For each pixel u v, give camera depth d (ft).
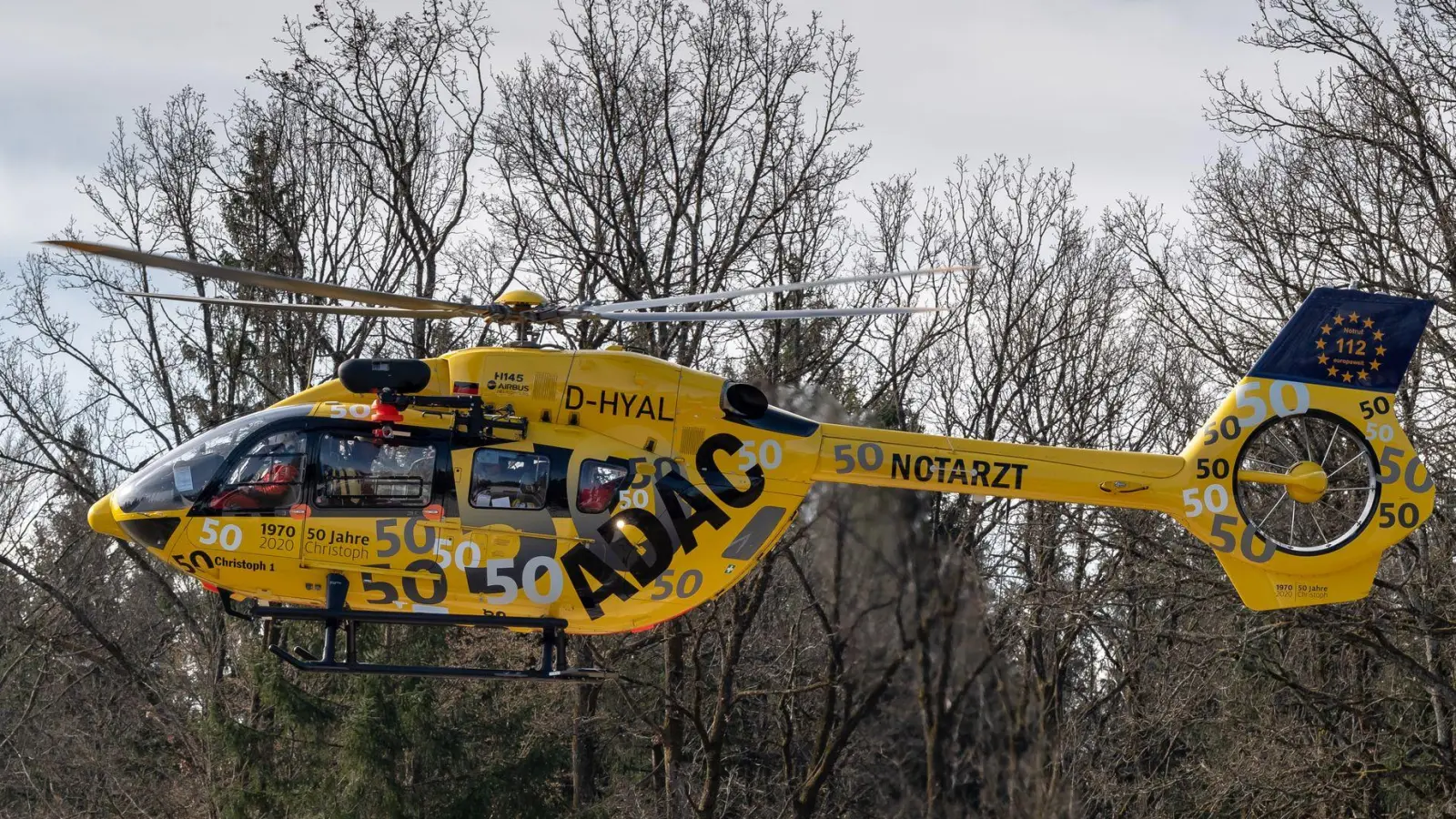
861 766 209.77
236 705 244.22
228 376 288.71
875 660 198.29
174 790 250.98
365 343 271.90
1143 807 216.13
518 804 227.61
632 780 277.44
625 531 112.68
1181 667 207.82
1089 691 241.14
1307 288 201.36
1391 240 187.32
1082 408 287.48
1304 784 185.06
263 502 111.75
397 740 216.33
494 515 111.34
